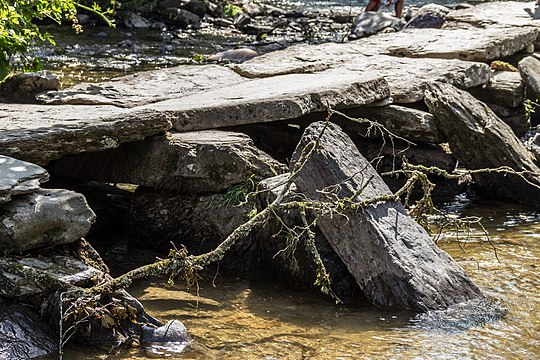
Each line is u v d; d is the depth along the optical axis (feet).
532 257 20.17
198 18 58.85
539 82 30.89
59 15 26.45
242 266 19.52
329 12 64.85
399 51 33.81
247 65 30.27
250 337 15.76
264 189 19.24
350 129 25.98
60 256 16.07
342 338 15.75
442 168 25.43
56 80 25.50
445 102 24.99
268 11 63.93
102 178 21.22
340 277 17.98
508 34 35.06
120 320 15.44
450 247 20.80
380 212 18.11
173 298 17.65
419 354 15.06
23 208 15.57
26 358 14.49
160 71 28.73
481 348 15.34
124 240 21.17
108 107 23.39
